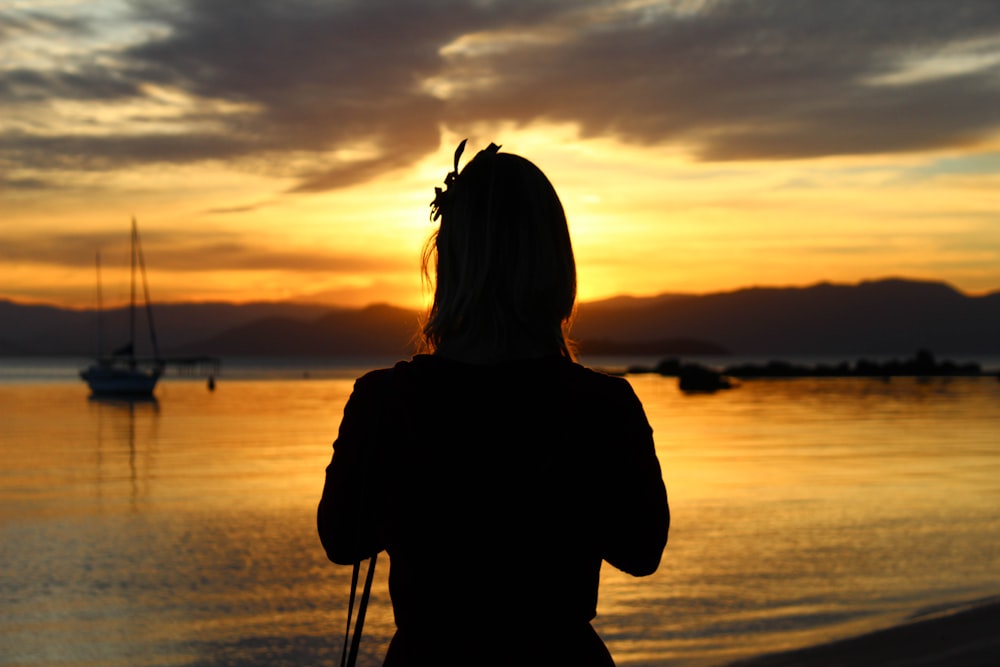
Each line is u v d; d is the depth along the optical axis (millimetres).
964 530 17438
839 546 15750
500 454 1530
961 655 7926
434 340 1693
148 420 58406
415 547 1534
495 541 1510
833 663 8164
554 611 1515
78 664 9688
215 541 17109
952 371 136000
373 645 10250
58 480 28094
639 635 10258
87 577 13961
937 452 34938
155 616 11578
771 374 134625
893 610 11273
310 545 16625
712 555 14898
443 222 1678
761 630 10398
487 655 1493
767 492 23422
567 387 1565
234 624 11172
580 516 1533
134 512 21219
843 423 51281
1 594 12820
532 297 1607
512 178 1653
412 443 1559
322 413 65562
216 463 32781
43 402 82000
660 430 46375
